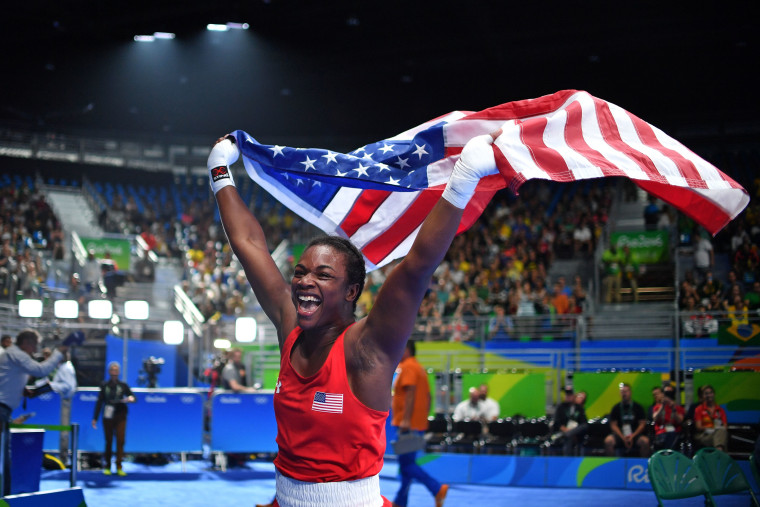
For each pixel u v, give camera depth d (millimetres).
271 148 2740
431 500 9516
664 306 17938
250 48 27359
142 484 10609
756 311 14125
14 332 14531
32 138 28312
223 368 13953
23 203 24031
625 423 10922
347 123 30984
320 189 2984
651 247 19688
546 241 21203
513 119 2699
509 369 15750
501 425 11969
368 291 19062
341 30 25969
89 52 27641
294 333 2279
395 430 13969
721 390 11484
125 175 28812
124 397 11617
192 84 29172
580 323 16109
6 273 17828
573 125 2471
